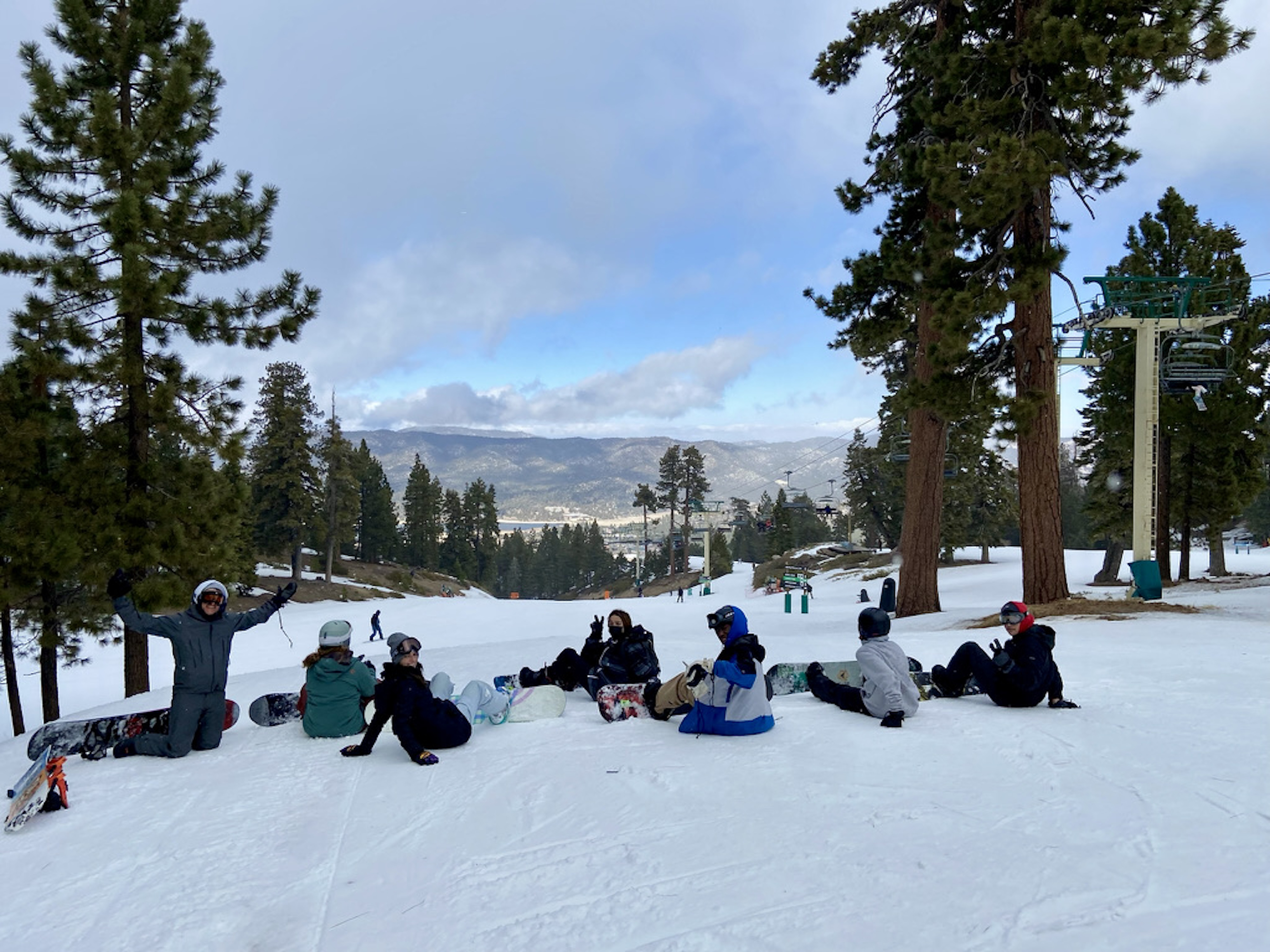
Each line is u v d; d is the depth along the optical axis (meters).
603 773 5.58
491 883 3.92
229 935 3.56
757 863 3.93
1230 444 28.25
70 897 4.07
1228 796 4.58
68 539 14.62
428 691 6.58
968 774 5.20
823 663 8.02
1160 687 7.96
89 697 25.58
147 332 16.47
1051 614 15.59
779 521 102.31
